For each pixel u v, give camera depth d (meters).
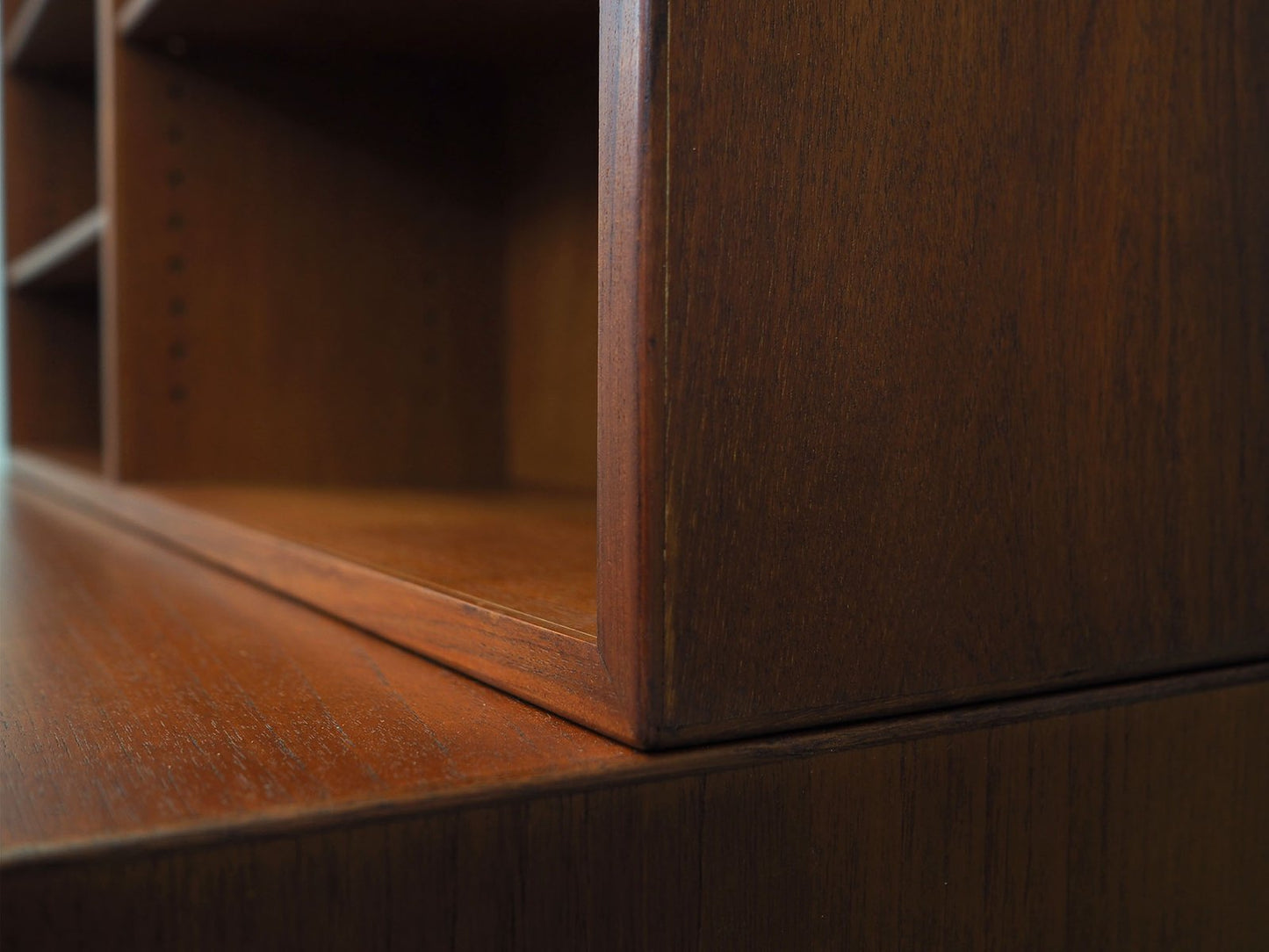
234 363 1.13
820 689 0.44
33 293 1.78
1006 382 0.49
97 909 0.33
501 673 0.50
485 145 1.22
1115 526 0.52
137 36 1.06
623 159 0.40
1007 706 0.49
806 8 0.43
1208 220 0.55
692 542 0.41
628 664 0.41
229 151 1.11
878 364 0.45
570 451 1.13
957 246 0.47
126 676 0.53
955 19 0.46
